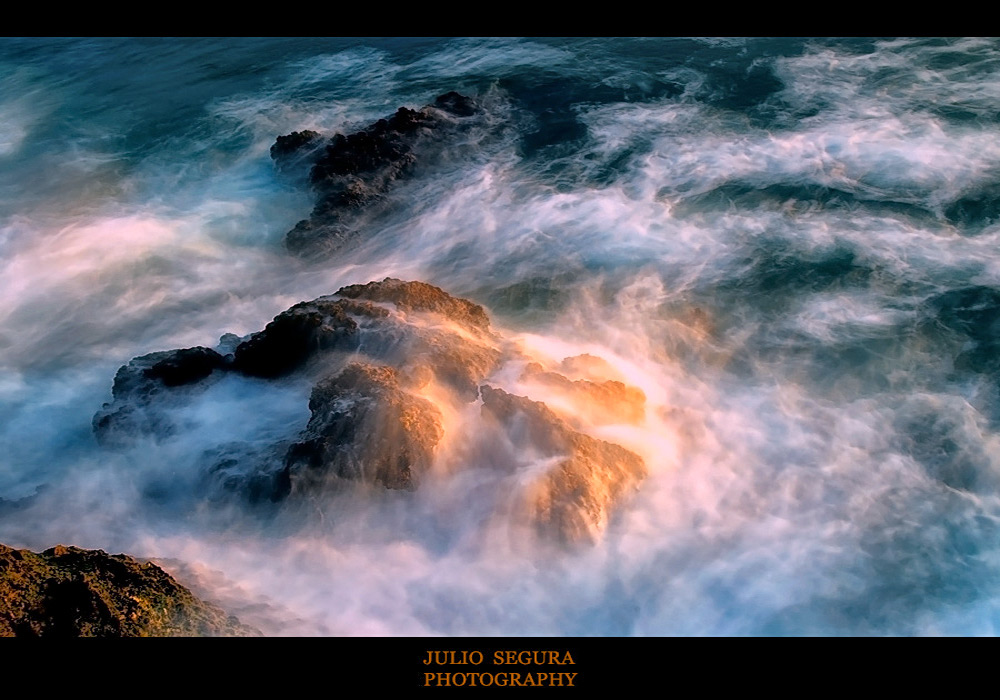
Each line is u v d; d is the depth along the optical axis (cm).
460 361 1509
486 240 2122
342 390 1441
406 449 1361
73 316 1981
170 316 1966
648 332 1778
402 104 2794
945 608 1244
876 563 1305
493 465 1392
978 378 1614
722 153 2384
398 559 1312
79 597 1098
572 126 2584
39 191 2484
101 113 2928
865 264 1912
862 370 1648
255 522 1377
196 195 2412
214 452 1477
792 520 1370
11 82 3219
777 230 2047
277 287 2044
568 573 1289
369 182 2308
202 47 3406
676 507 1384
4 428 1669
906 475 1434
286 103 2877
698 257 1983
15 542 1367
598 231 2105
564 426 1383
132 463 1509
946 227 2012
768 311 1812
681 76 2828
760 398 1600
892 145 2328
